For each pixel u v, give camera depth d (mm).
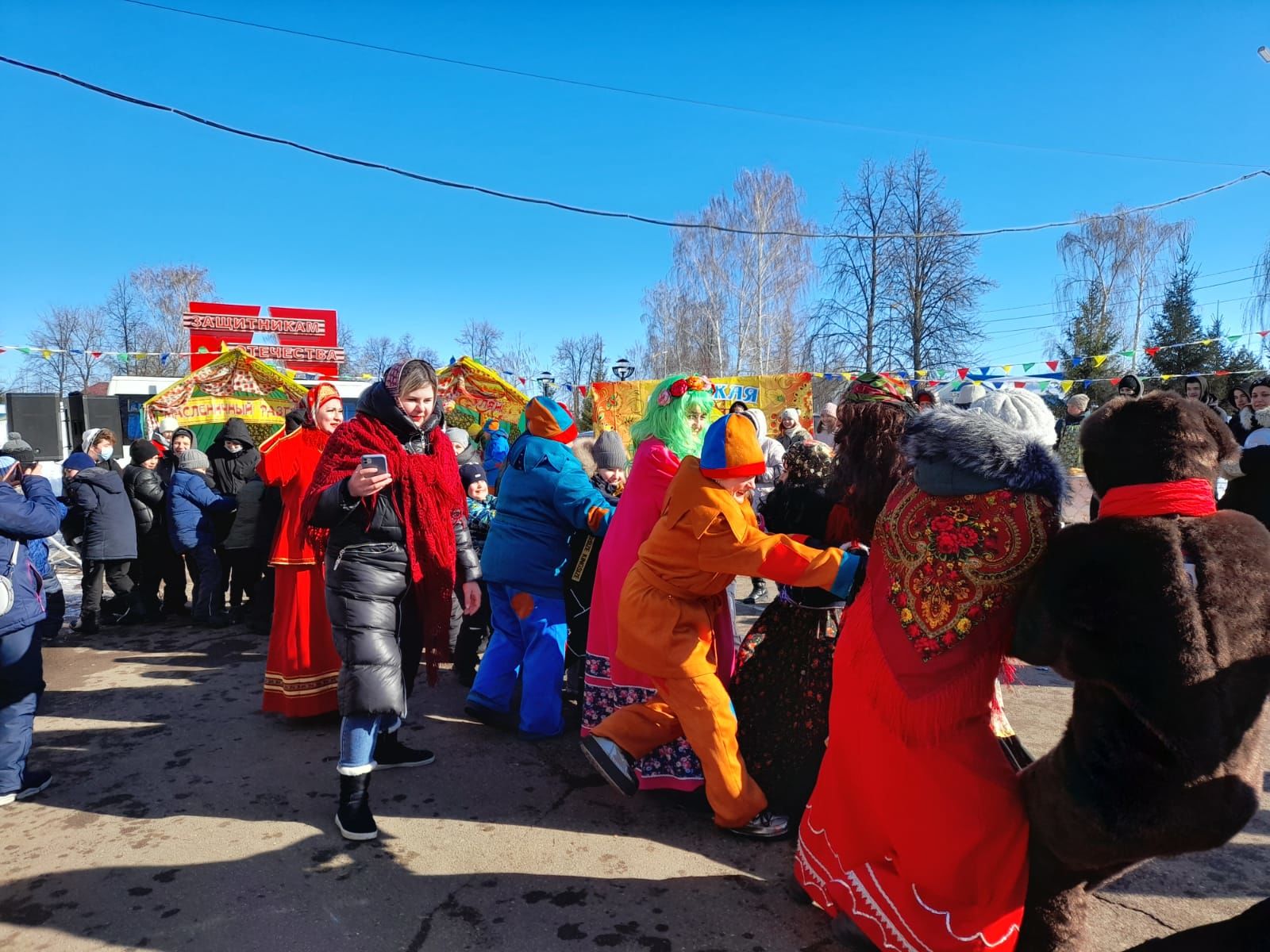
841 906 2148
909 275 30125
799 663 2844
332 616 2900
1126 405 1727
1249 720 1532
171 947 2301
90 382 40500
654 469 3236
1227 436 1699
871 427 2488
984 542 1827
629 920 2420
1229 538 1561
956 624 1849
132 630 6191
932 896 1908
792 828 2896
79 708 4348
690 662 2734
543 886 2602
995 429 1847
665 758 3043
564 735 3914
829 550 2398
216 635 6023
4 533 3156
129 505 6176
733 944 2309
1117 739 1585
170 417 10898
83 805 3191
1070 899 1883
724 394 11750
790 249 31781
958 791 1850
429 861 2758
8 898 2553
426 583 3018
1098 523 1663
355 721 2867
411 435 2996
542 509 3760
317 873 2686
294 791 3309
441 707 4305
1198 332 21344
